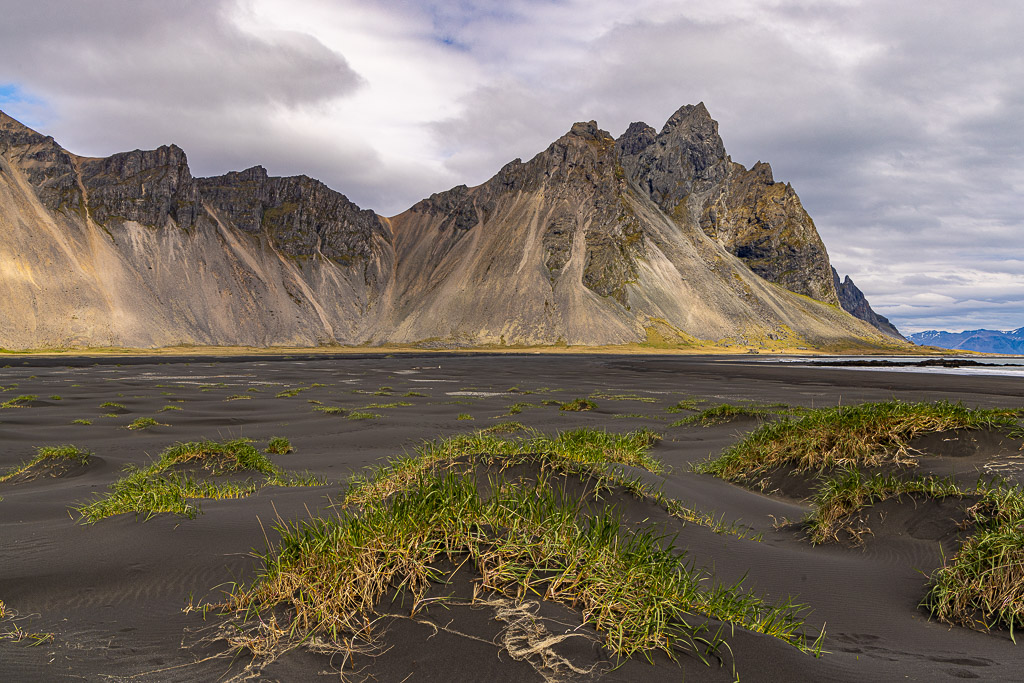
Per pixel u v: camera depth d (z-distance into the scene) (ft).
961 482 25.16
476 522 16.49
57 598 15.75
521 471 24.16
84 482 39.24
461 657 11.79
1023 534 17.66
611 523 18.01
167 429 73.56
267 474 39.63
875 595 18.08
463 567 14.99
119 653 12.51
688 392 147.23
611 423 77.41
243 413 90.63
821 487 31.32
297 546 15.60
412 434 67.26
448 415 89.30
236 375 212.64
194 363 325.01
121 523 22.25
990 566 17.03
